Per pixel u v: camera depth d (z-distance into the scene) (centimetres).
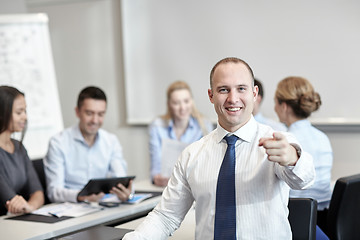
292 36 401
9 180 262
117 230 187
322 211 251
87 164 296
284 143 128
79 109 285
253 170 148
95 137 302
